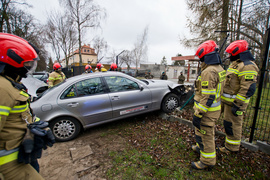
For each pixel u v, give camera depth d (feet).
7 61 3.30
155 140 9.40
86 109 9.78
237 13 17.92
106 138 10.10
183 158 7.56
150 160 7.56
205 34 27.81
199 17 27.30
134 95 11.15
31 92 10.28
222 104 7.93
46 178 6.66
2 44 3.28
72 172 6.99
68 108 9.37
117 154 8.27
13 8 49.55
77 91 9.86
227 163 6.98
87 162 7.69
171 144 8.85
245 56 6.69
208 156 6.27
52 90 9.57
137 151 8.42
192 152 7.96
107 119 10.54
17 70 3.57
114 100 10.48
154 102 12.01
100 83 10.53
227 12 21.81
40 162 7.79
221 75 5.83
